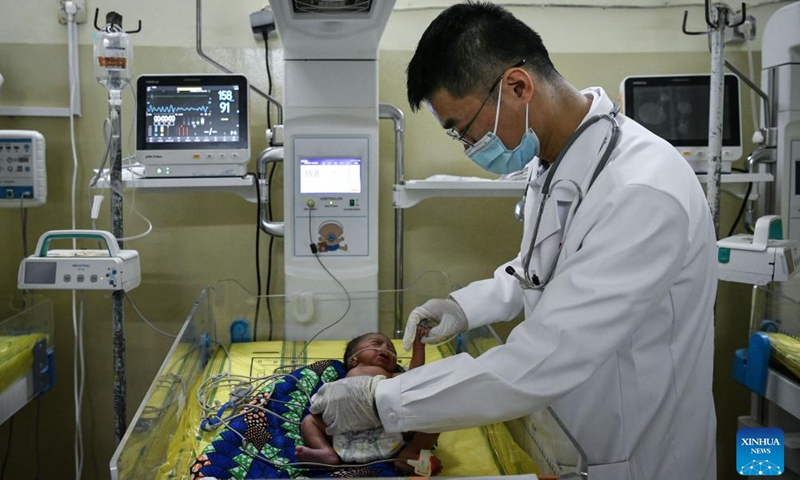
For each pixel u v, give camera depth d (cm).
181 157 202
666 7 246
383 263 250
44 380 205
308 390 163
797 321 182
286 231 201
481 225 251
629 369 113
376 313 209
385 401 103
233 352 203
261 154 218
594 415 116
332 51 192
